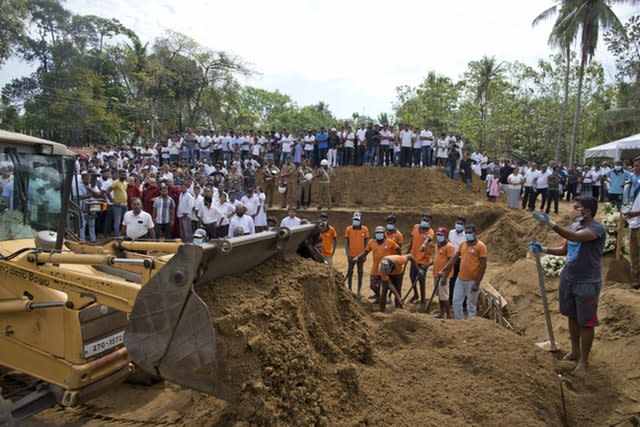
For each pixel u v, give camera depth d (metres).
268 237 4.50
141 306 3.40
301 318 4.27
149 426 4.71
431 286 12.27
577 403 4.95
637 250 7.96
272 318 3.96
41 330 4.33
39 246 4.87
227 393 3.51
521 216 18.03
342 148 22.08
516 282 9.88
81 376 4.23
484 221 18.52
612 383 5.22
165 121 40.94
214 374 3.47
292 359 3.80
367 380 4.46
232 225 11.52
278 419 3.49
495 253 15.24
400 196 20.36
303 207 19.95
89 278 4.21
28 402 4.27
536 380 5.00
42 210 5.23
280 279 4.54
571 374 5.36
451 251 9.41
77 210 6.11
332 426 3.72
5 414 4.19
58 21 35.16
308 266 5.07
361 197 20.52
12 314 4.39
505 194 22.53
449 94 44.41
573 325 5.68
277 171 20.95
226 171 19.78
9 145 4.86
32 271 4.35
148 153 22.42
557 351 5.82
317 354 4.25
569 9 28.23
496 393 4.70
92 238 13.27
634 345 5.84
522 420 4.36
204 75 41.81
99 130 34.56
